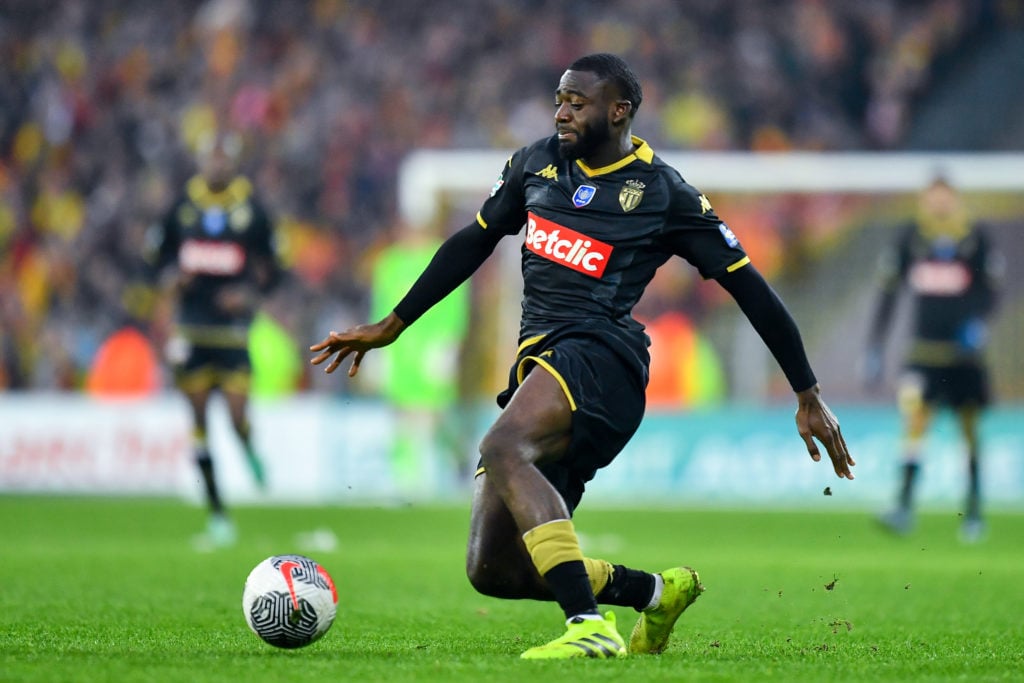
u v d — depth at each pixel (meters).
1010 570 35.38
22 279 81.06
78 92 89.19
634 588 18.22
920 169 68.25
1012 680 15.76
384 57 89.50
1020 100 88.56
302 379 75.00
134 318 78.06
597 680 14.75
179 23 92.12
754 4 89.31
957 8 90.38
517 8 90.38
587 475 17.89
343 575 33.00
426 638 20.78
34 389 77.75
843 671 16.25
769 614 25.52
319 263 81.50
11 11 92.00
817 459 18.06
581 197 18.00
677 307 69.62
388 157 85.75
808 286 71.62
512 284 71.00
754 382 69.31
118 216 82.94
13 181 86.38
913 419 49.31
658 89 86.31
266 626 17.36
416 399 62.94
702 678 15.16
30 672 15.23
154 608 24.98
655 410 67.00
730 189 69.62
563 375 17.20
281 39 90.69
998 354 67.88
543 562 16.53
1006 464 63.94
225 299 44.34
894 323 69.00
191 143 86.94
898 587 30.84
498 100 87.56
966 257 50.25
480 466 18.14
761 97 86.50
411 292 18.98
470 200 70.50
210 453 44.50
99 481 66.56
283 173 84.88
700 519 56.59
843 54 88.62
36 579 30.73
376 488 65.75
